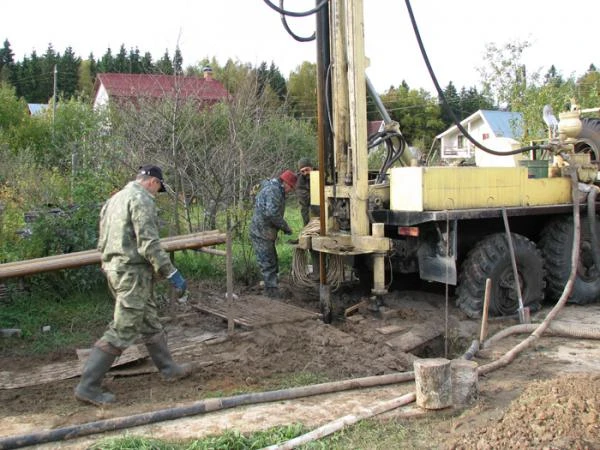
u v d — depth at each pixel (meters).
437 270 6.28
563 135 7.34
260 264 7.57
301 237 6.64
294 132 16.91
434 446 3.66
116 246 4.45
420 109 41.38
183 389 4.69
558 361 5.25
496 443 3.48
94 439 3.74
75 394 4.38
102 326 6.31
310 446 3.61
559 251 7.23
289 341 5.71
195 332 6.12
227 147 10.05
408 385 4.71
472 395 4.22
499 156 7.60
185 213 9.84
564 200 7.13
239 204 9.65
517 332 5.96
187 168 9.95
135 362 5.18
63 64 56.72
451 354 5.72
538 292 6.89
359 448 3.63
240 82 14.14
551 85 15.36
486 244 6.44
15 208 8.47
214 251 6.39
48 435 3.70
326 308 6.37
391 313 6.29
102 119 15.45
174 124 9.46
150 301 4.73
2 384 4.79
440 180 6.20
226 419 4.01
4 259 6.93
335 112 6.48
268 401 4.31
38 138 20.41
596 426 3.51
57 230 7.22
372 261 6.95
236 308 6.68
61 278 7.06
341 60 6.40
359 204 6.30
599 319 6.73
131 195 4.46
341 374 5.02
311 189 7.79
